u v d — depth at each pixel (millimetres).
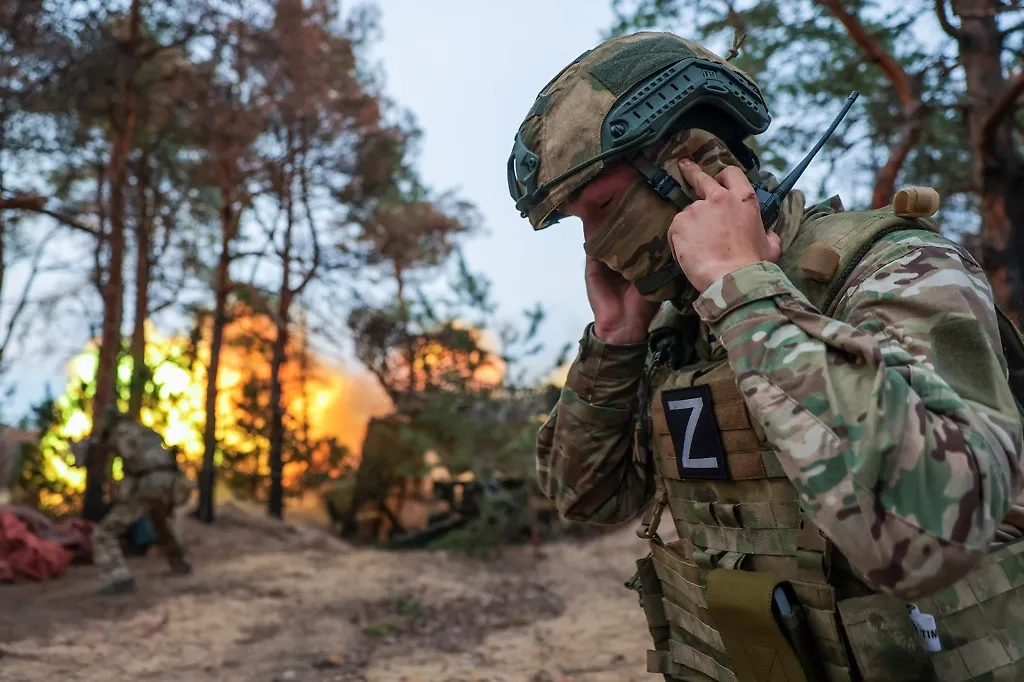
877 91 7086
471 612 6344
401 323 14430
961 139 7250
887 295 1005
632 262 1256
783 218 1211
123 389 13617
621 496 1610
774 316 1006
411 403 13750
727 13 6820
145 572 8336
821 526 904
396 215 16672
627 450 1571
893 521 868
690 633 1369
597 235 1267
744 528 1178
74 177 13070
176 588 7395
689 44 1274
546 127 1280
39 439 13523
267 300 15117
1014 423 934
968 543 857
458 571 8242
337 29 14289
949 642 985
